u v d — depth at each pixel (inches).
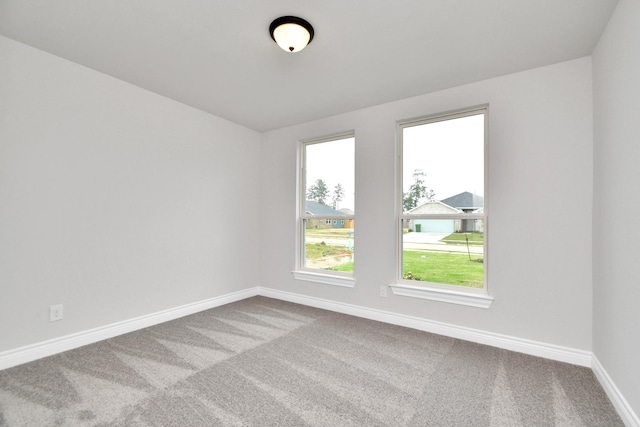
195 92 113.6
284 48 76.3
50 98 87.8
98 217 98.4
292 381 74.4
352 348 94.0
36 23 74.4
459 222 108.1
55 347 88.3
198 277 130.3
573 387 72.7
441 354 90.4
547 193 90.3
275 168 155.7
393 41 80.6
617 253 65.3
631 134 58.8
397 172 120.3
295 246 147.5
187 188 126.0
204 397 67.4
